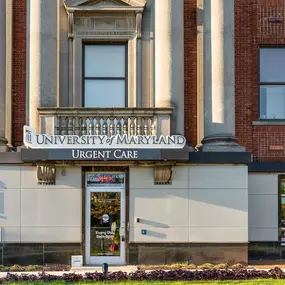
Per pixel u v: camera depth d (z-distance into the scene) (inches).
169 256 580.7
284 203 664.4
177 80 600.1
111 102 667.4
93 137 556.1
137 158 556.1
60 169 585.3
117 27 664.4
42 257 577.3
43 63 591.5
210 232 582.9
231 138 601.9
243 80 676.1
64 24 661.3
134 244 581.9
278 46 686.5
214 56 608.4
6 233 577.0
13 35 668.1
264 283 440.8
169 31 600.4
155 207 585.0
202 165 588.4
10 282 454.0
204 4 633.6
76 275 476.1
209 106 611.8
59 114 575.5
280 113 685.9
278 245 657.0
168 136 560.4
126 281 457.4
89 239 587.5
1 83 612.1
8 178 581.9
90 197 591.8
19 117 658.8
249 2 684.7
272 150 669.3
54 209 581.9
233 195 586.2
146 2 666.2
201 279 467.8
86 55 671.1
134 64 660.7
